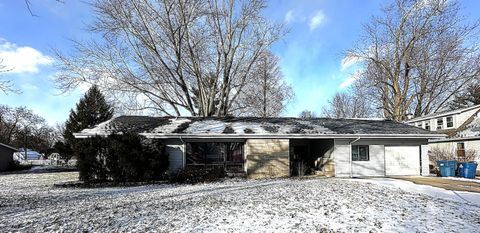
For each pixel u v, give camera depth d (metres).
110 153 15.22
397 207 8.36
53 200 9.78
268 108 32.94
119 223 6.55
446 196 10.49
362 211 7.80
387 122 21.66
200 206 8.37
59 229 6.11
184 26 22.08
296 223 6.57
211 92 25.59
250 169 16.94
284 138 17.36
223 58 25.36
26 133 51.31
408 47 31.50
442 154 23.94
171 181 15.16
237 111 30.55
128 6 21.27
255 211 7.71
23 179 18.56
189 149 17.09
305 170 19.45
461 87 32.72
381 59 33.12
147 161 15.41
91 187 13.72
